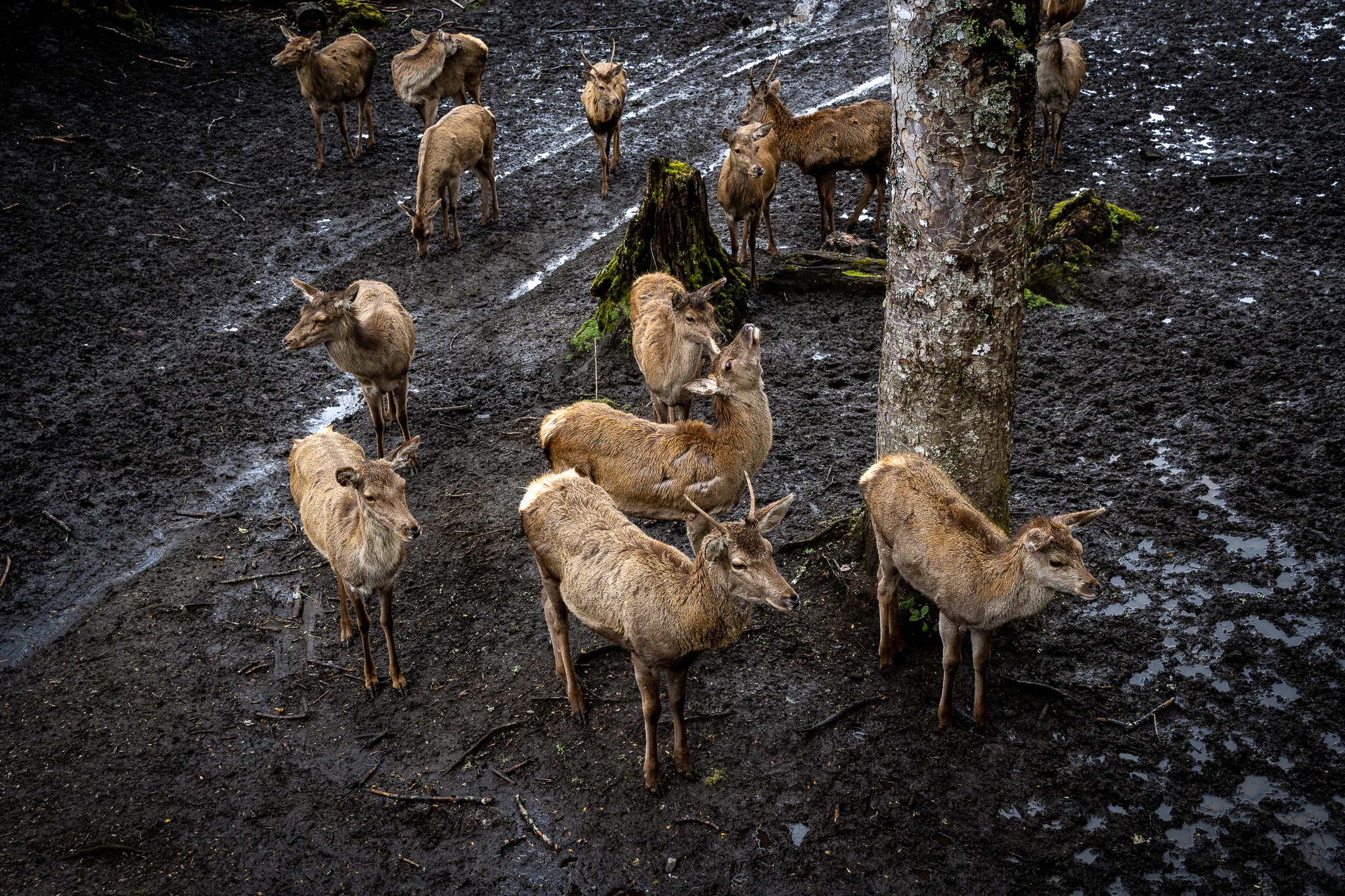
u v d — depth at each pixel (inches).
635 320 325.1
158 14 698.8
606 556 200.2
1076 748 205.8
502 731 221.5
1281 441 291.1
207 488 318.0
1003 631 235.6
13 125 539.8
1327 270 384.2
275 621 259.6
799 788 202.7
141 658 248.1
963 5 194.7
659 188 374.3
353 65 541.3
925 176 211.5
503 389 370.3
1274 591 239.1
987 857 185.2
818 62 666.2
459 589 267.6
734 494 254.1
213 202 508.4
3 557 285.1
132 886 188.7
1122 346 352.5
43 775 213.5
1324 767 195.8
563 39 735.1
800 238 468.4
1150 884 177.5
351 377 387.2
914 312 224.2
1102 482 284.5
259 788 210.2
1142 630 232.7
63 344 390.6
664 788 203.9
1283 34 623.2
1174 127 524.4
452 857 193.0
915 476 213.2
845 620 245.1
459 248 479.2
